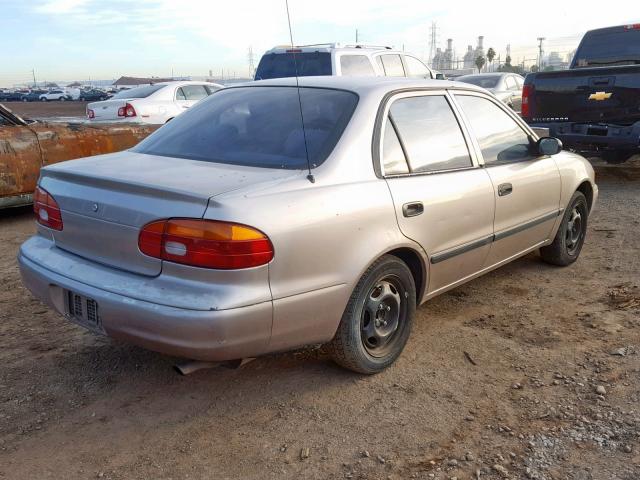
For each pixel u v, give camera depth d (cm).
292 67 995
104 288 291
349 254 311
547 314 437
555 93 877
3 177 693
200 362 291
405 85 379
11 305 456
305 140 334
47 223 335
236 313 270
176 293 274
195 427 304
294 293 290
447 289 402
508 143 451
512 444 288
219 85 1388
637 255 563
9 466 275
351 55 980
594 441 288
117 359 371
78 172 318
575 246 545
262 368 359
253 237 272
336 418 311
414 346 388
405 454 282
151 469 273
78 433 299
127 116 1199
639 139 816
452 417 311
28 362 367
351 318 323
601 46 1004
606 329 408
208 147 354
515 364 364
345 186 316
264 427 304
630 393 327
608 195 827
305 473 271
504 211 426
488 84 1411
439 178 371
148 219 281
